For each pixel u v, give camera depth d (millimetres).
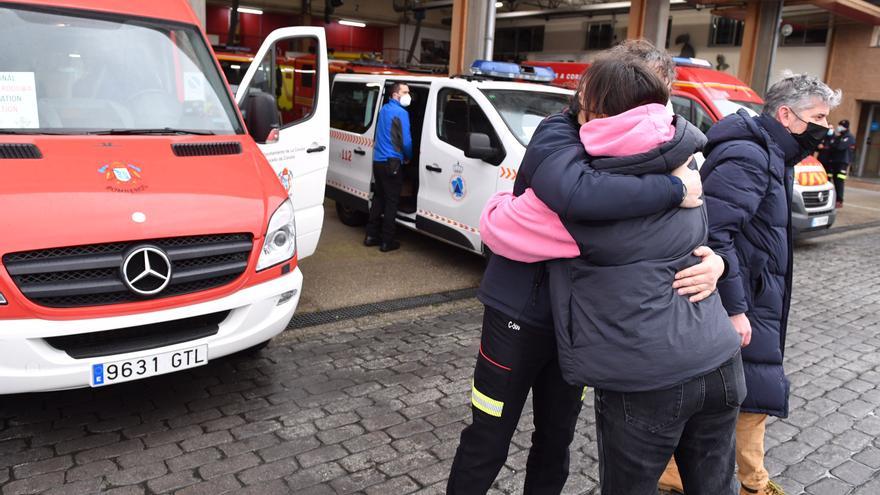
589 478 3162
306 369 4203
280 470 3080
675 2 17828
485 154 5727
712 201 2266
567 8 25156
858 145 19969
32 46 3682
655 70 2041
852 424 3838
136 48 4020
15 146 3203
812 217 8367
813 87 2326
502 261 2123
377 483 3021
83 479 2928
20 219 2836
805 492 3131
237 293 3383
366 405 3760
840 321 5789
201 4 7203
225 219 3314
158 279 3078
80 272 2922
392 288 6027
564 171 1764
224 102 4227
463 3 11023
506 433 2211
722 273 2074
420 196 6836
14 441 3199
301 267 6504
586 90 1854
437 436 3459
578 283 1852
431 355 4543
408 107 7371
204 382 3938
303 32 5027
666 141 1739
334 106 8398
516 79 7516
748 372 2480
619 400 1845
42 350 2857
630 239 1758
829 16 18672
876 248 9219
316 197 5262
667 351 1753
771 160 2320
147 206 3139
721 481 1995
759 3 14906
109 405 3602
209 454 3178
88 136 3482
